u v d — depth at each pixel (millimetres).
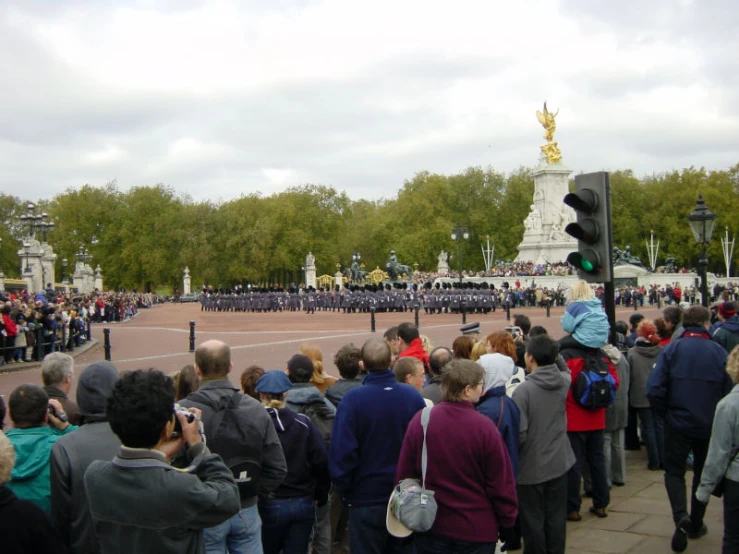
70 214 118625
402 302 63906
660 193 111500
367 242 125812
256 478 5887
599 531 8766
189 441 4664
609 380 8844
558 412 7652
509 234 118438
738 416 6676
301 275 121250
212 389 6133
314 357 9391
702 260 18266
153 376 4449
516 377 8984
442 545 5758
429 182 121812
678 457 8375
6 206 125812
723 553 6883
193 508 4289
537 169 93812
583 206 10352
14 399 5809
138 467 4277
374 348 6891
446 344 31531
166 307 97625
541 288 72438
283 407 6980
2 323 25281
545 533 7645
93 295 63812
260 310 74500
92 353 31891
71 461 5164
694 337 8547
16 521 3967
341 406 6816
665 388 8539
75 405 6984
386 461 6727
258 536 6074
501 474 5727
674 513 8227
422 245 113125
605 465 9391
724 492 6871
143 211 118938
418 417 5980
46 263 74500
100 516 4320
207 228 114812
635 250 111125
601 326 8836
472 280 85500
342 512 8914
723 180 109000
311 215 111875
